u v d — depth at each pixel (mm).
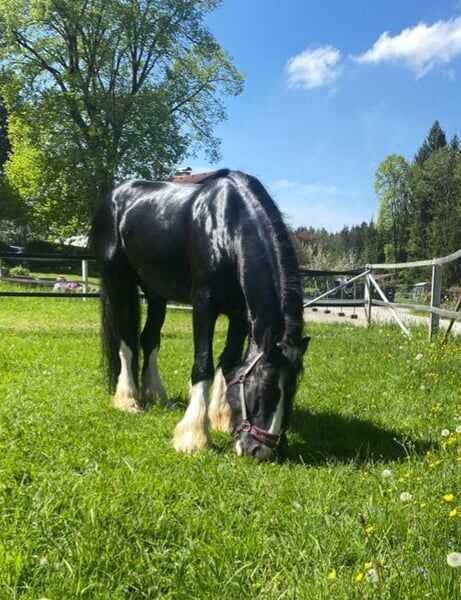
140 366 5672
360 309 21453
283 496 3166
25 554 2457
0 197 35156
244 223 4125
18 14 25922
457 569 2121
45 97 26109
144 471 3545
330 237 82500
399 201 67562
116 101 26766
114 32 26453
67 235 31172
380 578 2080
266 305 3883
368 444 4016
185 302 5086
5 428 4293
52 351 8125
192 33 28359
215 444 4215
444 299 21641
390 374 6496
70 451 3859
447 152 64125
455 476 3191
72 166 26203
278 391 3611
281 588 2324
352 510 2965
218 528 2816
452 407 5066
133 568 2443
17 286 20078
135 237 5070
